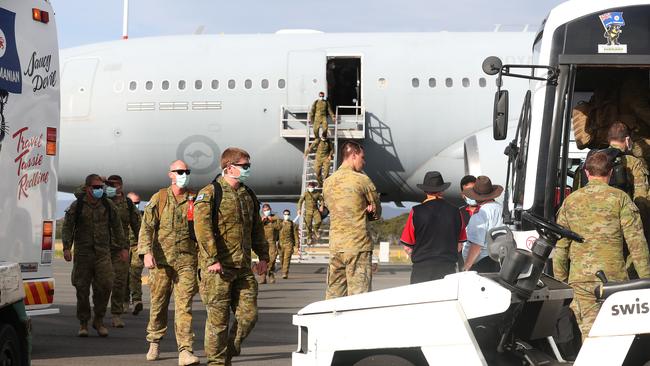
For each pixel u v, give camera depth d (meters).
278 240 20.78
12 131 7.15
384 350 5.01
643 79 7.96
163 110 21.62
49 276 7.64
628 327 4.48
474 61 21.58
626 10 7.34
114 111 21.75
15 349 5.73
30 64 7.39
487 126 21.36
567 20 7.40
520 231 7.50
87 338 9.68
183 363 7.64
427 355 4.75
